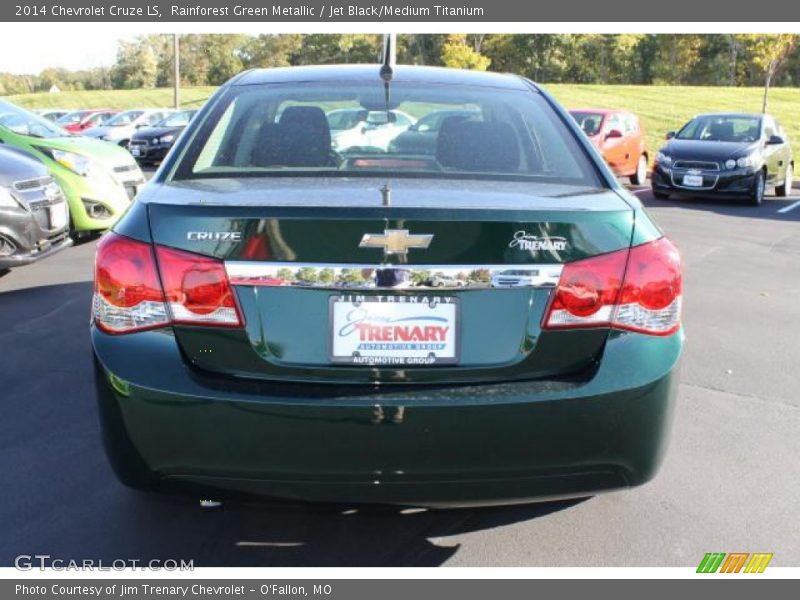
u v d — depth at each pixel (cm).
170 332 233
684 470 346
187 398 226
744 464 353
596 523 303
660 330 244
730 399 433
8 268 700
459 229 228
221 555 281
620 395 233
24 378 450
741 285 721
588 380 234
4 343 512
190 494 239
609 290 237
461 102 327
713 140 1435
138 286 232
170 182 269
